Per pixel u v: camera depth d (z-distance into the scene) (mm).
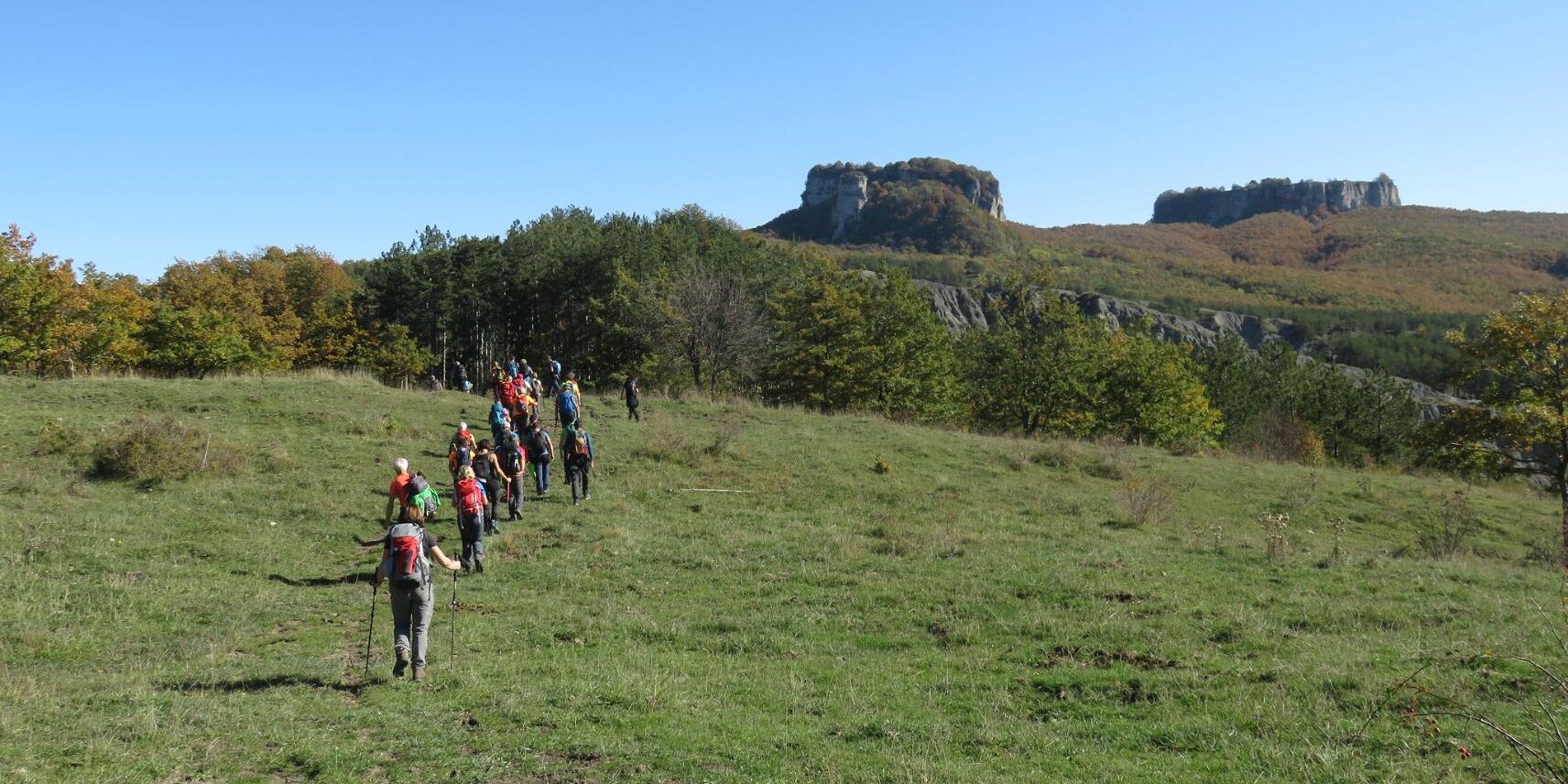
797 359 51438
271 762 6586
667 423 29438
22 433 20172
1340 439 67688
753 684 9078
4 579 11859
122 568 13008
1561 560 20297
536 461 19781
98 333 44875
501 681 8797
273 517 16516
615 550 15602
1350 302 174875
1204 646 10305
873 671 9641
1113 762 6957
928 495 23047
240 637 10617
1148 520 21219
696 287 54156
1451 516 26734
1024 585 13266
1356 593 12953
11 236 39094
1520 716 7578
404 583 8625
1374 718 7660
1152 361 50219
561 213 100062
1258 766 6812
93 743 6676
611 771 6637
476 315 75125
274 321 70875
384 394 29422
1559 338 31766
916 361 51406
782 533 17453
